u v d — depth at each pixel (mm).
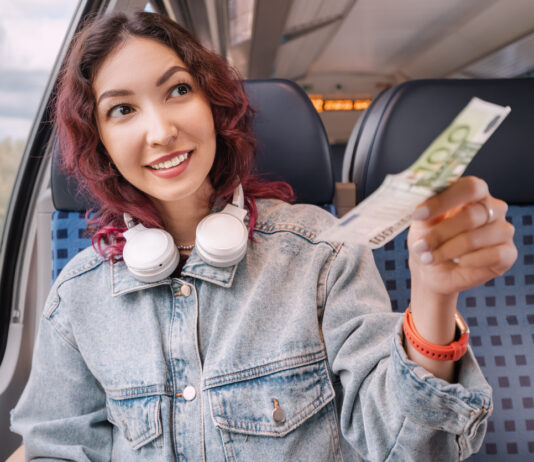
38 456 1167
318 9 5258
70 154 1159
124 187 1146
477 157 1432
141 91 994
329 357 1039
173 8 2898
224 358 1051
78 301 1193
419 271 724
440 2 5480
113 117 1022
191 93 1033
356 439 948
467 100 1414
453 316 745
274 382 1027
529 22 4938
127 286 1142
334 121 7477
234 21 4586
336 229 636
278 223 1180
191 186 1028
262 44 5316
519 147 1424
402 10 5809
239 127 1204
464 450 790
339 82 9391
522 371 1446
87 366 1229
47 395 1218
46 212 1607
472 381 766
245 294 1104
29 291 2152
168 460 1052
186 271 1105
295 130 1432
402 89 1430
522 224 1478
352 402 947
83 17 1804
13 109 1933
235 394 1038
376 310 1035
